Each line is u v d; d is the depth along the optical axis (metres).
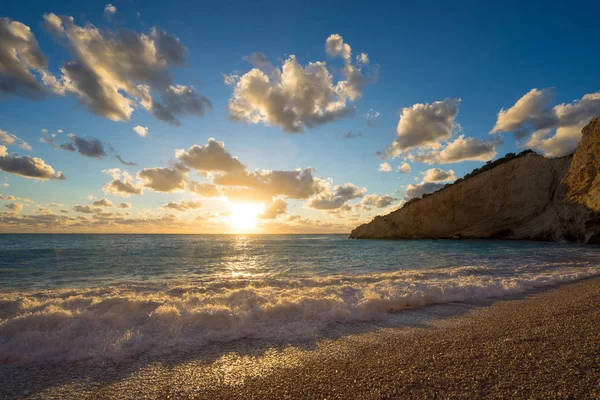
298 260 21.44
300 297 6.59
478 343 4.14
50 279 12.66
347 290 7.87
